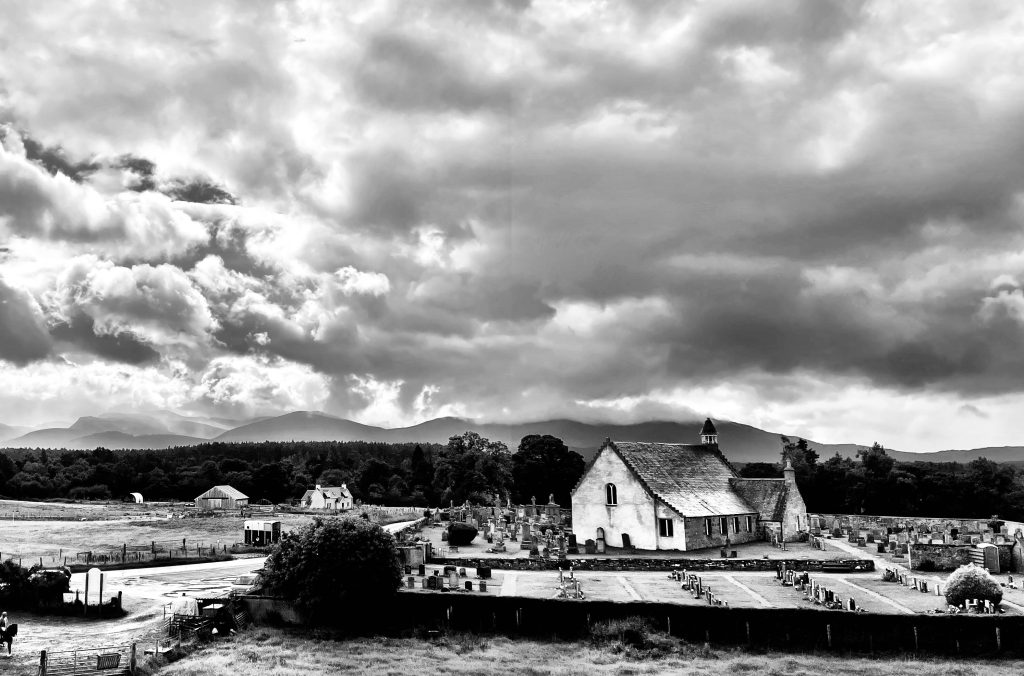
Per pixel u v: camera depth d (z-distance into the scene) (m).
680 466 105.50
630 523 96.56
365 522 64.00
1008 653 52.38
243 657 53.12
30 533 124.81
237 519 147.50
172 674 49.50
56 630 58.38
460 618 60.34
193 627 57.84
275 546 64.44
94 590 72.12
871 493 140.88
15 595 64.12
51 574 65.50
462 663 52.56
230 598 62.44
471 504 153.25
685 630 57.00
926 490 143.12
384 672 50.38
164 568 86.75
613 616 58.19
